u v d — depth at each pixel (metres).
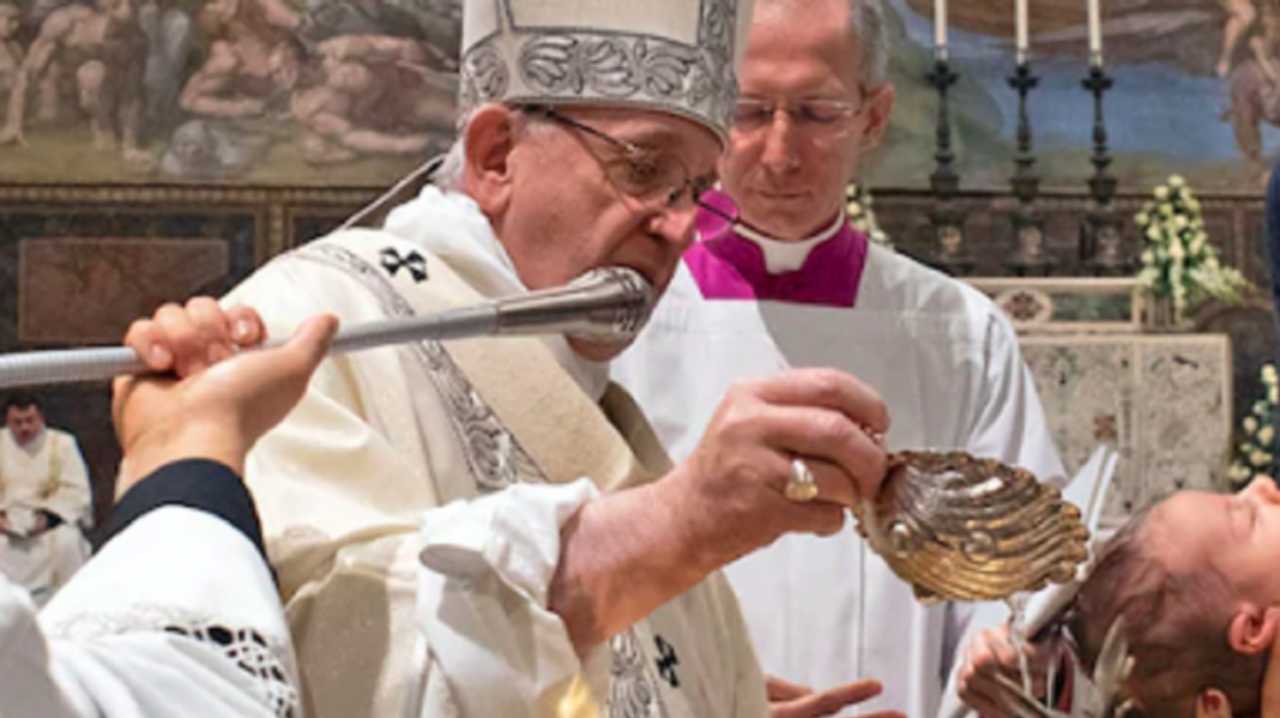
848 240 3.74
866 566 3.39
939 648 3.34
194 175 10.77
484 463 1.89
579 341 2.10
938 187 10.28
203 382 1.36
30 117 10.69
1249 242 10.77
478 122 2.09
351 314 1.91
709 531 1.57
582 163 2.04
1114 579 2.27
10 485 9.55
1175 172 10.88
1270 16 10.93
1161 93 10.95
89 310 10.62
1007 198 10.61
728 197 3.66
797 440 1.55
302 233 10.81
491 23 2.13
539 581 1.58
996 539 1.55
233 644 1.22
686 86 2.05
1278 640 2.18
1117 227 10.28
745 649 2.20
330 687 1.56
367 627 1.58
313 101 10.89
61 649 1.15
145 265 10.68
